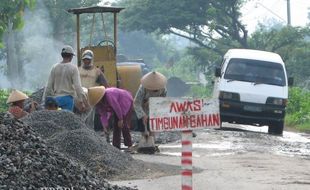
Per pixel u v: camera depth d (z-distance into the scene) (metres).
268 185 21.98
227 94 47.47
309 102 67.62
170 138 37.09
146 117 30.05
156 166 24.92
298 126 58.69
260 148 35.06
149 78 29.80
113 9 42.34
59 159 20.05
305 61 120.75
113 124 30.12
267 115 47.38
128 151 30.20
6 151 19.33
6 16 36.12
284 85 48.19
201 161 27.97
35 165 19.05
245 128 52.66
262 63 48.97
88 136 24.66
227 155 30.77
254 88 47.62
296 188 21.53
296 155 32.38
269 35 123.94
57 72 29.67
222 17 125.12
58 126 26.17
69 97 29.55
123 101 30.03
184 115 15.55
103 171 23.33
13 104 28.70
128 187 20.30
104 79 34.72
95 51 42.03
